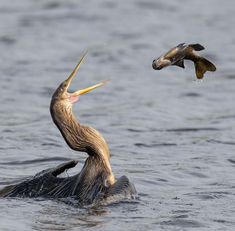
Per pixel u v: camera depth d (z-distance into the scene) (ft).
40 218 32.71
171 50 33.35
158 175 41.34
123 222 32.17
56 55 79.71
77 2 102.32
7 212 33.63
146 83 70.59
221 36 87.92
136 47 83.20
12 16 95.09
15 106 61.16
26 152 46.50
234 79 71.46
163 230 31.22
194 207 34.88
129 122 55.88
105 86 68.59
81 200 35.06
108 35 88.28
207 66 33.73
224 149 48.21
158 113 59.00
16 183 38.55
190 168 43.09
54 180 36.60
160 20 95.50
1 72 72.38
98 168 35.83
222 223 32.40
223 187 39.22
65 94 36.50
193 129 54.08
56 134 51.34
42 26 90.94
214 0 107.45
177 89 68.18
